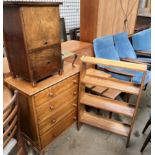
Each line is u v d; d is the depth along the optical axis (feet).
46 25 3.62
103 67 6.48
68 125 5.58
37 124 4.15
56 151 4.93
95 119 5.59
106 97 5.51
